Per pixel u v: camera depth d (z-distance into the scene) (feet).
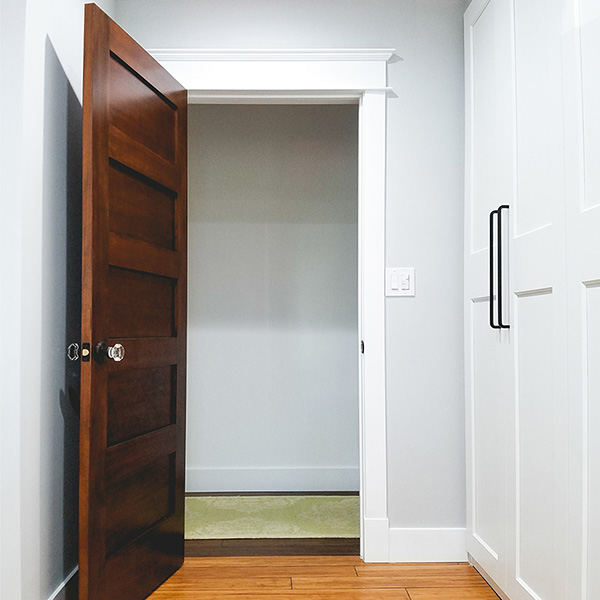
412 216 9.06
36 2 6.39
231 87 9.07
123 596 7.15
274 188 12.85
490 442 7.79
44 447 6.66
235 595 7.70
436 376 8.98
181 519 8.68
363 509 8.95
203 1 9.21
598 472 5.06
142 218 7.73
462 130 9.12
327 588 7.91
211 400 12.71
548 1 6.09
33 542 6.38
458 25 9.20
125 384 7.30
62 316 7.18
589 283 5.22
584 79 5.34
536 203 6.36
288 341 12.78
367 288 8.99
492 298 7.19
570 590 5.50
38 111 6.46
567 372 5.58
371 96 9.09
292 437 12.70
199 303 12.79
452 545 8.87
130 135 7.43
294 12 9.22
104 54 6.84
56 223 6.98
